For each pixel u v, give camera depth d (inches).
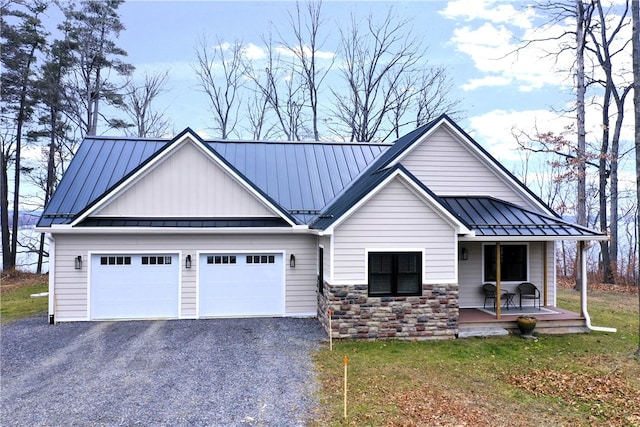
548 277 583.5
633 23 454.3
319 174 677.9
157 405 297.3
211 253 568.1
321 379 346.6
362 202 462.9
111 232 536.4
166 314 561.0
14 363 386.0
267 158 700.0
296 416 281.0
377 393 320.2
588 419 285.9
